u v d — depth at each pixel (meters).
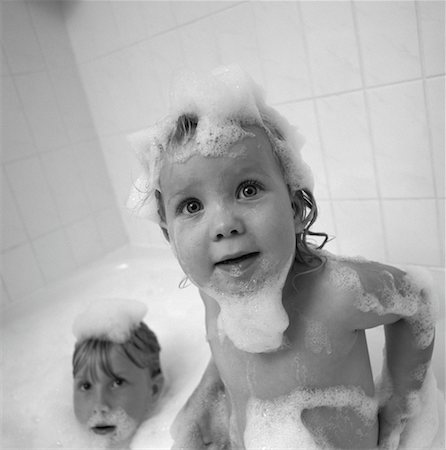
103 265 1.51
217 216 0.54
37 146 1.42
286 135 0.65
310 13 0.99
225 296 0.60
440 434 0.74
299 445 0.63
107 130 1.52
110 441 0.95
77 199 1.52
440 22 0.86
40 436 1.00
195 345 1.18
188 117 0.58
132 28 1.30
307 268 0.65
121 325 0.99
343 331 0.63
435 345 0.88
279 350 0.64
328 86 1.02
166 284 1.40
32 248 1.41
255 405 0.67
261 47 1.08
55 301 1.41
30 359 1.25
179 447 0.81
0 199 1.34
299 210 0.66
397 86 0.94
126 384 0.95
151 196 0.66
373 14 0.92
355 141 1.03
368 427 0.67
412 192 1.00
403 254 1.06
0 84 1.33
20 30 1.37
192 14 1.17
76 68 1.50
